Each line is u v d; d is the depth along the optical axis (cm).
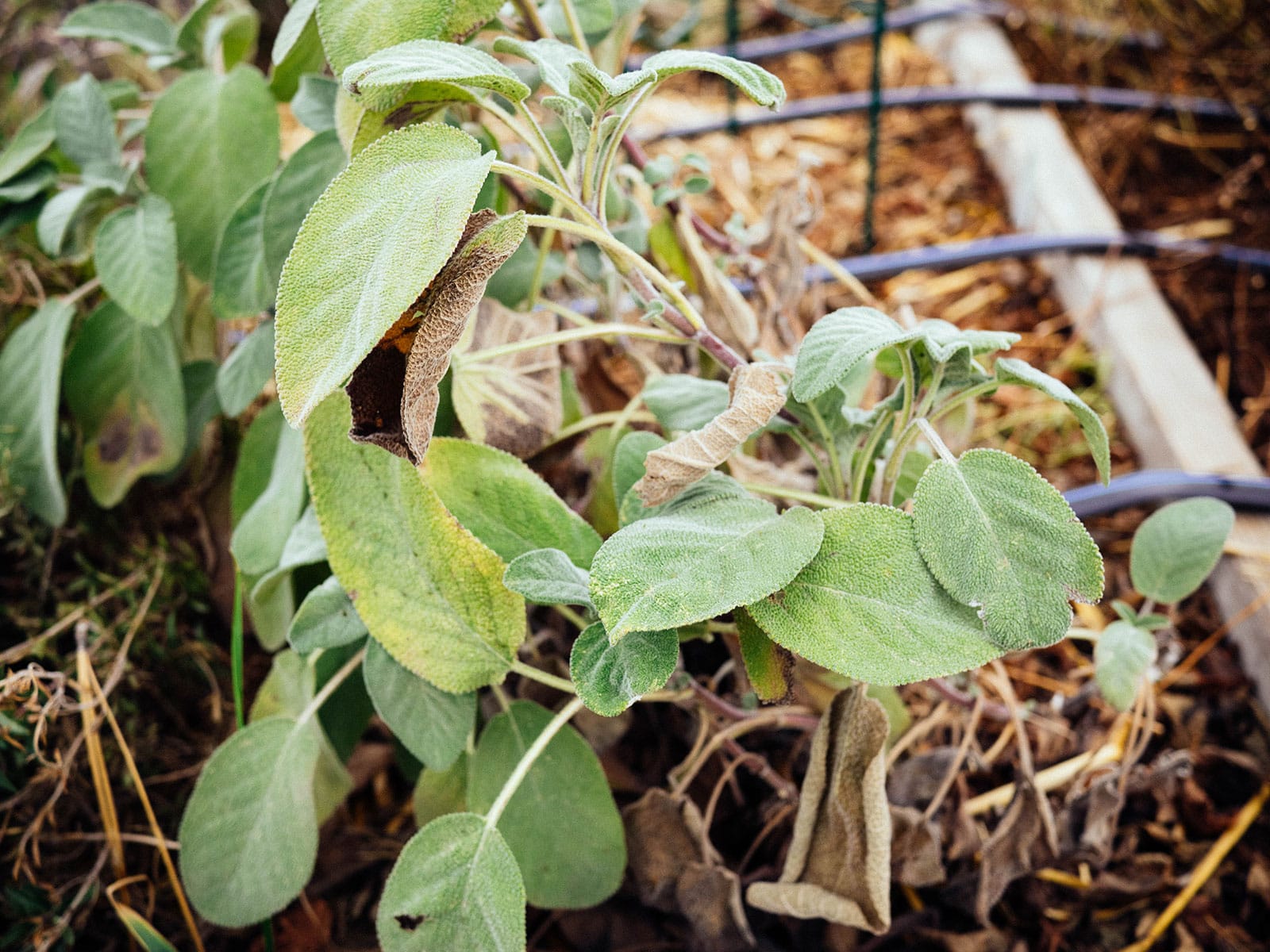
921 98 76
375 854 41
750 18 93
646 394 30
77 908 37
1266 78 77
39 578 43
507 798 28
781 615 24
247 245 35
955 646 23
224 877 32
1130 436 57
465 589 28
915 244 69
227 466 47
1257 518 49
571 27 31
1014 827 34
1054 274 66
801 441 30
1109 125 76
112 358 42
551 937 39
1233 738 44
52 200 38
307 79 34
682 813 33
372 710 39
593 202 26
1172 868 40
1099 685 32
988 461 25
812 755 28
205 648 43
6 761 37
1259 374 59
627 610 22
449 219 20
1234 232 68
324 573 37
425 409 22
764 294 41
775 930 37
